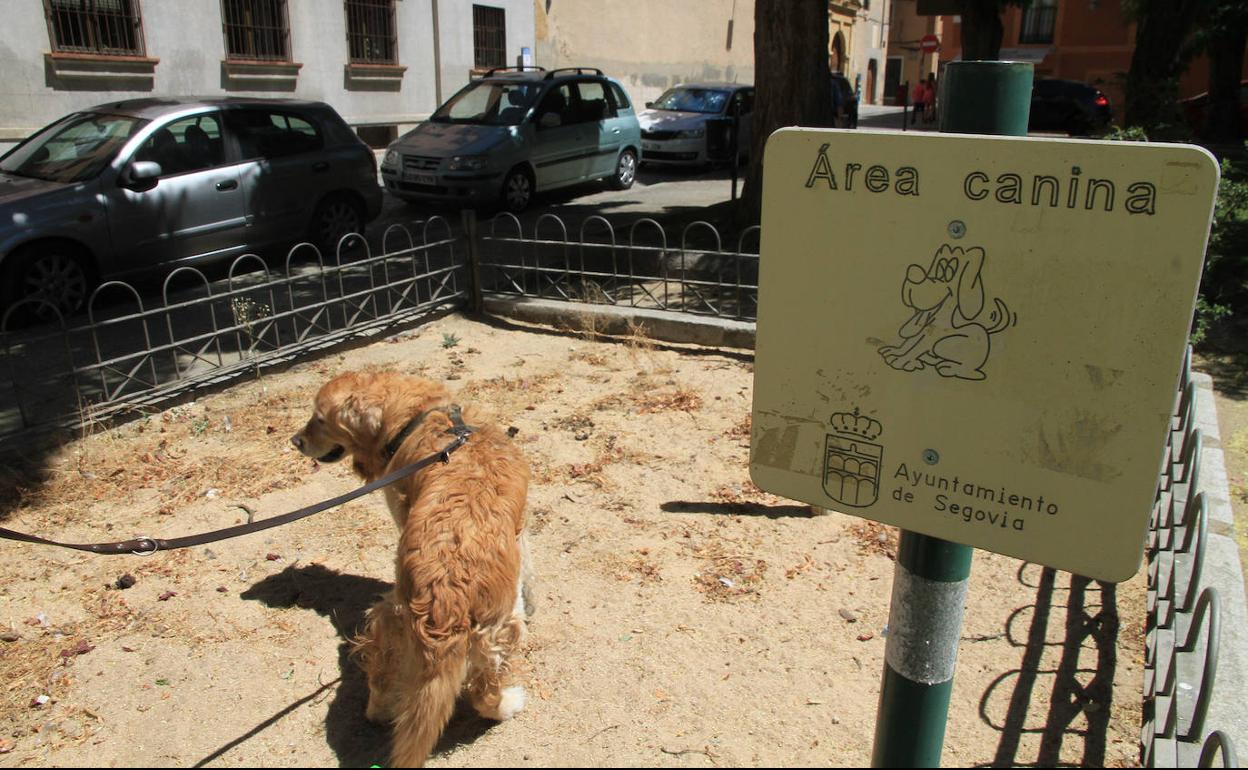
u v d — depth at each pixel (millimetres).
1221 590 3531
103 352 7082
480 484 3043
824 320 1869
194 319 7922
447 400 3590
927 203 1698
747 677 3500
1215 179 1438
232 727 3262
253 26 14727
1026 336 1659
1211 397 5453
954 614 2002
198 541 2959
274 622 3850
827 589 4066
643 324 7398
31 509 4730
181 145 8539
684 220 10812
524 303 7906
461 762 3086
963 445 1772
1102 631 3744
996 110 1755
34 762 3086
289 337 7570
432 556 2766
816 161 1797
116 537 4500
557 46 21266
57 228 7488
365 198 10305
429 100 18141
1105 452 1630
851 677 3500
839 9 36500
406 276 9352
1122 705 3328
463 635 2703
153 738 3203
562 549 4383
